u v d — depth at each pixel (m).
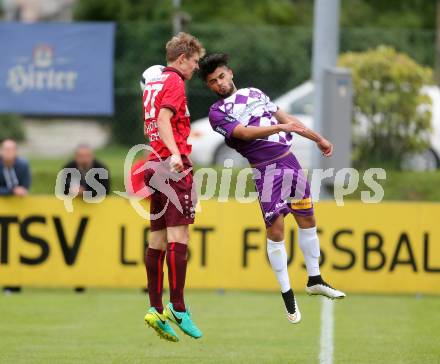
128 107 62.22
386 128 54.28
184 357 28.58
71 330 33.16
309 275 28.48
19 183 42.66
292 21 91.81
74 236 40.84
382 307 38.69
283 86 64.50
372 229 40.62
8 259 40.94
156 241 27.69
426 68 56.81
